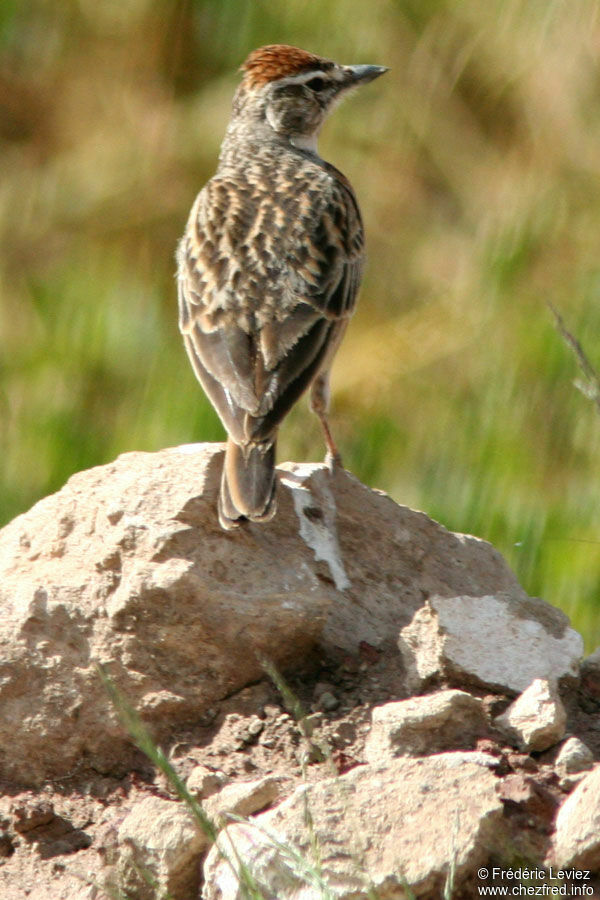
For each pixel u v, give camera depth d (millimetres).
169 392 17766
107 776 8789
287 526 9656
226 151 13742
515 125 19594
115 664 8961
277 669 9141
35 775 8820
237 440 9539
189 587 8930
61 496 9727
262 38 20219
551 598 15469
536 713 8586
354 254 11547
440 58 19750
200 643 8992
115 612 9000
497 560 10141
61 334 18516
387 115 19688
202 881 7988
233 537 9297
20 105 20250
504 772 8281
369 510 10062
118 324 18531
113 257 19484
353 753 8688
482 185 19312
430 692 9039
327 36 20078
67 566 9391
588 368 9531
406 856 7551
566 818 7789
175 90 20312
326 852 7578
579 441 17031
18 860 8336
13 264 19391
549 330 17828
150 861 7965
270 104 13633
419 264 19141
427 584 9805
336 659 9281
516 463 16891
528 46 19625
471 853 7559
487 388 17672
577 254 18734
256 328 10203
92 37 20516
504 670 9047
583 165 19234
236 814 7895
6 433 17781
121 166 19859
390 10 19859
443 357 18094
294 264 10703
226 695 9047
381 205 19453
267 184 11828
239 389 9844
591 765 8398
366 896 7387
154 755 7641
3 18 20531
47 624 9055
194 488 9359
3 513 17375
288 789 8344
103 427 17938
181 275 11188
